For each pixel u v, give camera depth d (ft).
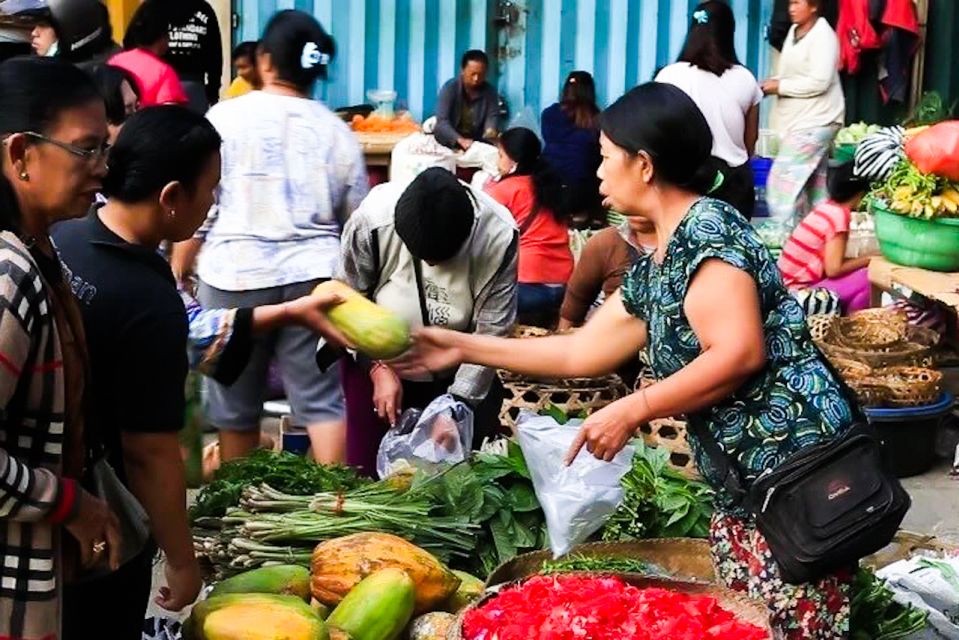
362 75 30.99
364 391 14.40
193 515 11.37
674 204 9.11
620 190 9.16
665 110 8.87
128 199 8.56
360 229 13.42
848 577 9.46
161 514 8.80
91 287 8.38
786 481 8.97
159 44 18.99
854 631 11.23
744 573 9.53
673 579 9.23
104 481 8.34
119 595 8.87
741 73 23.12
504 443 13.47
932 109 26.07
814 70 26.30
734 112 22.99
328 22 30.66
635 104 8.98
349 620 9.52
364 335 10.38
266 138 14.66
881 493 8.93
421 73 31.01
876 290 21.01
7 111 7.38
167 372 8.56
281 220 14.74
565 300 18.78
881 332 18.98
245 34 30.48
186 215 8.80
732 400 9.09
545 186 20.75
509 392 17.25
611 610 8.58
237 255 14.70
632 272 9.65
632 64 30.71
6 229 7.42
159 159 8.53
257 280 14.67
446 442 13.00
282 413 18.07
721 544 9.68
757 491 9.05
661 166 8.96
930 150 18.44
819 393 9.06
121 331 8.39
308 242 14.89
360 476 13.33
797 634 9.36
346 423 15.06
